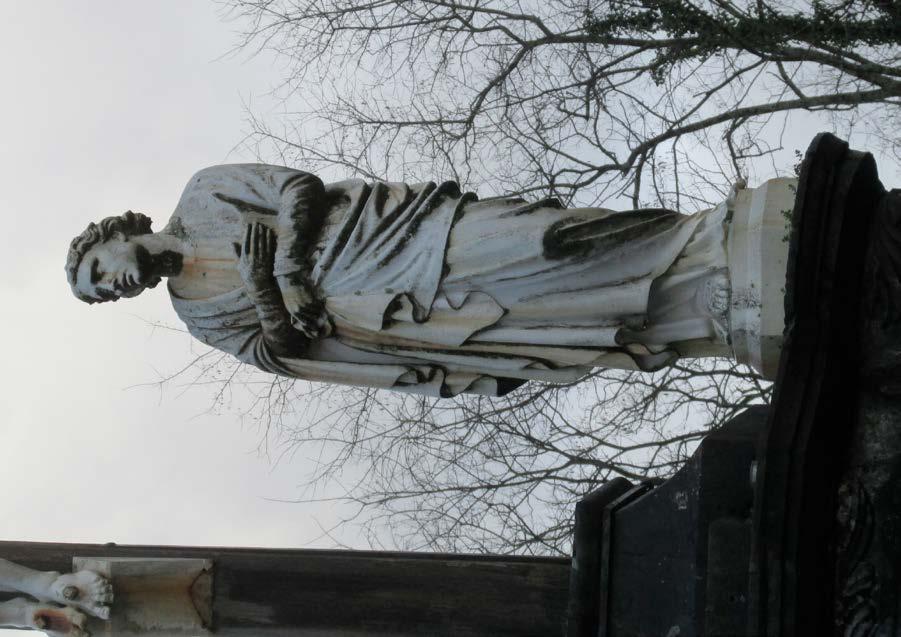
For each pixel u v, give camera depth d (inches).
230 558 189.2
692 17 364.2
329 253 184.1
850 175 145.9
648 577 165.9
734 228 168.6
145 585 183.8
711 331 173.3
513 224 178.1
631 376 365.7
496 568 182.4
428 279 180.1
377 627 183.8
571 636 174.2
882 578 141.0
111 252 194.2
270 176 195.3
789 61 383.2
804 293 144.8
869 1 343.3
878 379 147.3
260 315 189.0
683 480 163.0
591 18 378.0
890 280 148.3
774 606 137.0
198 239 196.4
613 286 174.4
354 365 192.7
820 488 140.8
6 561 183.8
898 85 360.2
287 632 185.9
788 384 142.3
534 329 178.9
